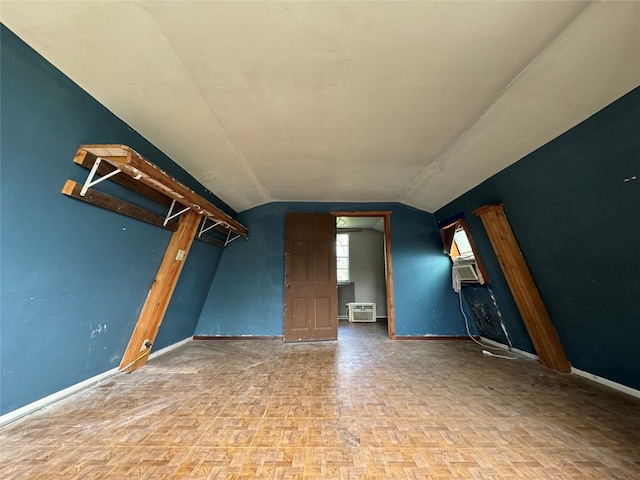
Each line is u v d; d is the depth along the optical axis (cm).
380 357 347
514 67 171
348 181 378
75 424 183
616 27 134
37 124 153
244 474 137
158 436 170
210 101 202
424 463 146
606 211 201
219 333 449
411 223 481
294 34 148
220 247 439
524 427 182
